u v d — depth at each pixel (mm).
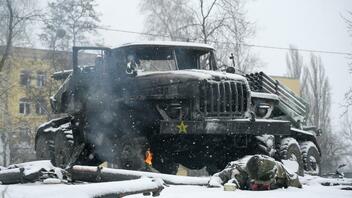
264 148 11859
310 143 14258
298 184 8445
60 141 13375
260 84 13359
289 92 14672
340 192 7738
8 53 31312
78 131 12570
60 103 13773
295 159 12953
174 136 11719
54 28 33062
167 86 10945
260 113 11953
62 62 33531
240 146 11867
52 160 13672
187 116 10688
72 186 4742
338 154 51312
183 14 28422
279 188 8203
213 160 12375
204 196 6754
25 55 39906
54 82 34375
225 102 10852
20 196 4566
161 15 28828
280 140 12930
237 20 27641
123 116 11883
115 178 8164
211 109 10664
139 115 11562
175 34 27688
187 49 12680
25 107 39844
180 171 30656
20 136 37875
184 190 7438
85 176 8711
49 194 4520
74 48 12516
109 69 12109
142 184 5430
